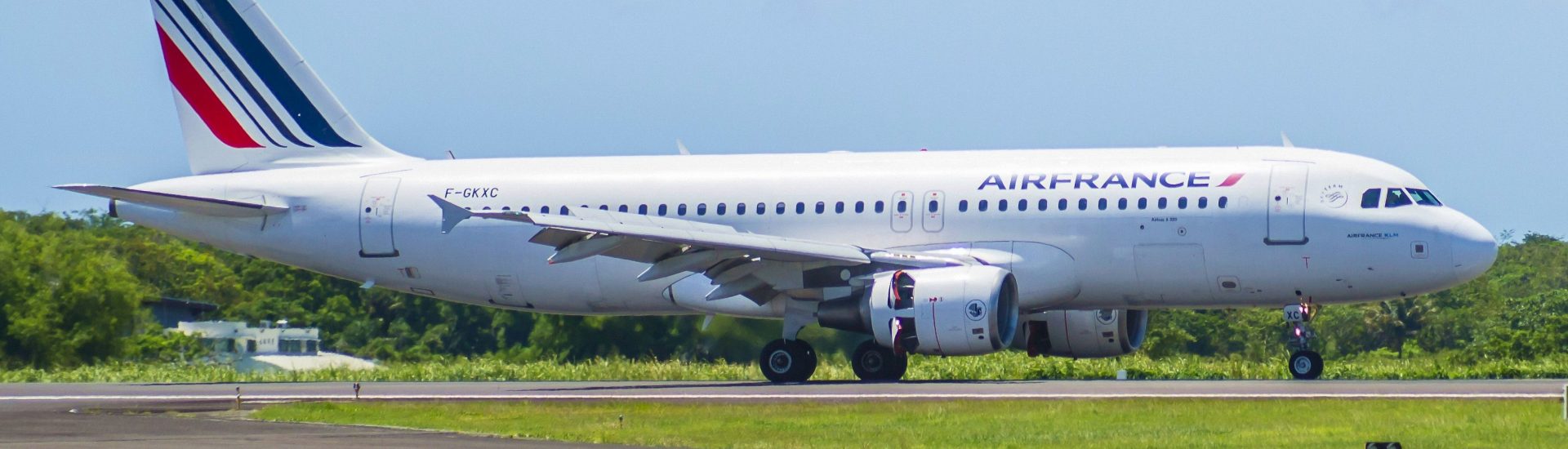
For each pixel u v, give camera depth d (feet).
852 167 416.05
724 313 415.23
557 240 377.50
